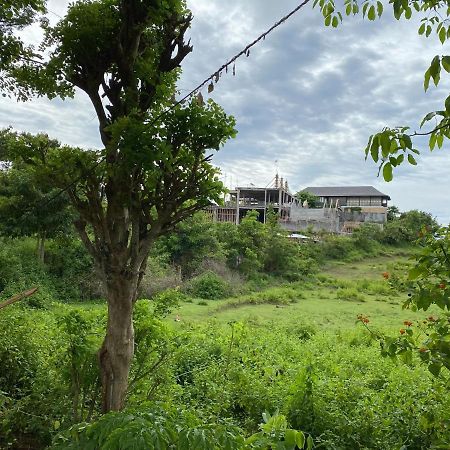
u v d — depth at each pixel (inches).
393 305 799.1
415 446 169.6
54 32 144.3
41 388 178.2
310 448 87.5
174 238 916.6
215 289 812.6
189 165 140.2
